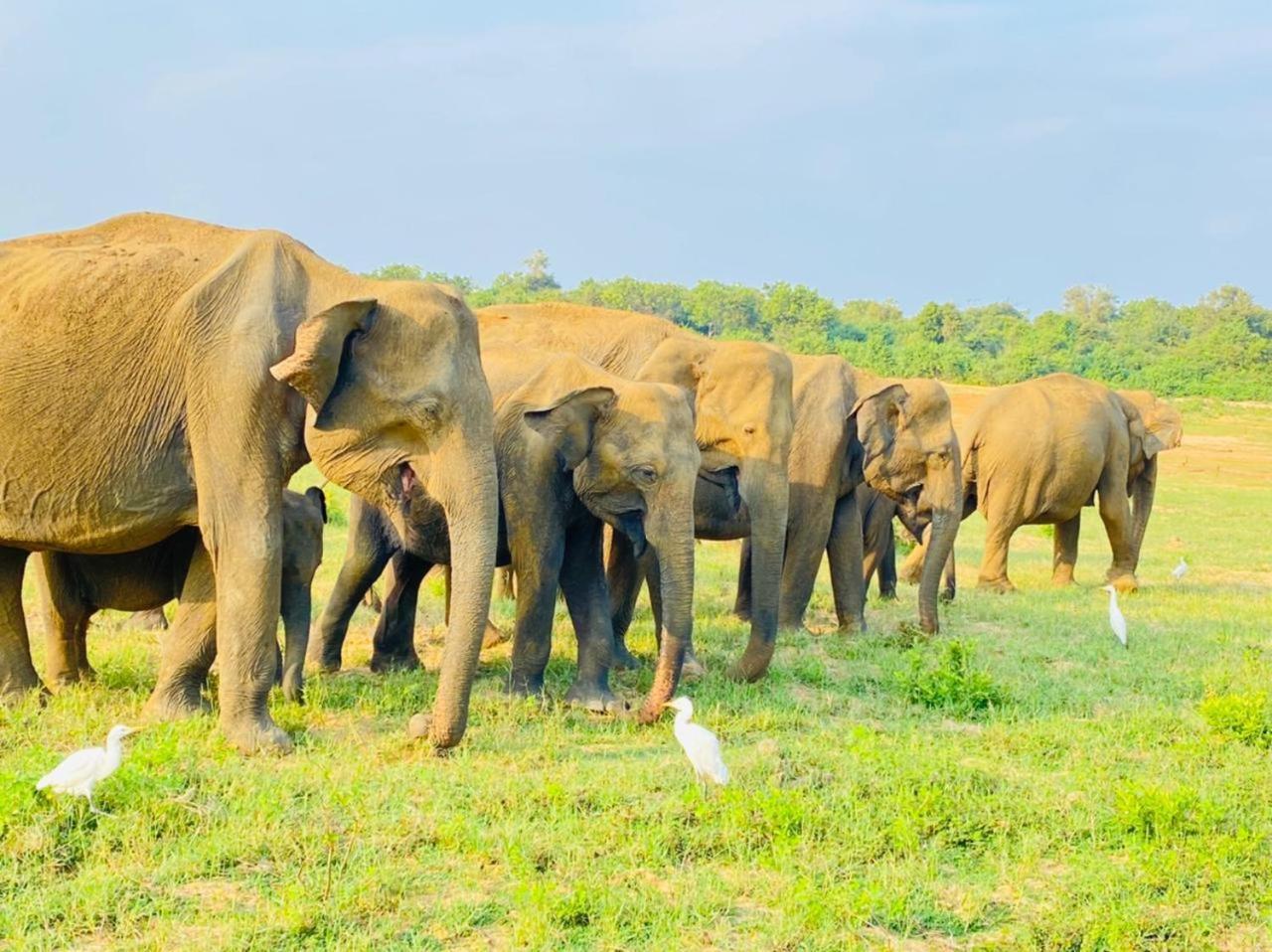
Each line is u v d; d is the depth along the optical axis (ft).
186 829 22.38
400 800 24.04
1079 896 22.02
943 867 23.16
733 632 43.86
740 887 21.61
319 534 32.14
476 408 27.94
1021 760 29.50
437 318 27.78
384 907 20.15
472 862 21.90
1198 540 95.91
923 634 44.39
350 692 32.91
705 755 24.23
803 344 275.39
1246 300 425.69
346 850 21.86
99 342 27.91
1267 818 25.94
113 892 19.97
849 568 45.78
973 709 34.30
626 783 25.50
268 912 19.56
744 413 36.88
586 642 33.50
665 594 31.89
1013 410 61.57
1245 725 31.35
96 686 32.07
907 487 45.50
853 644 42.80
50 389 27.86
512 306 44.29
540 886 20.20
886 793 25.76
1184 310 424.05
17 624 30.73
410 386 27.45
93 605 32.12
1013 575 68.85
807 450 43.88
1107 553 84.84
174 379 27.96
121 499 28.37
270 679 27.91
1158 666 41.14
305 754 27.17
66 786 21.85
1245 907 22.09
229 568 27.58
